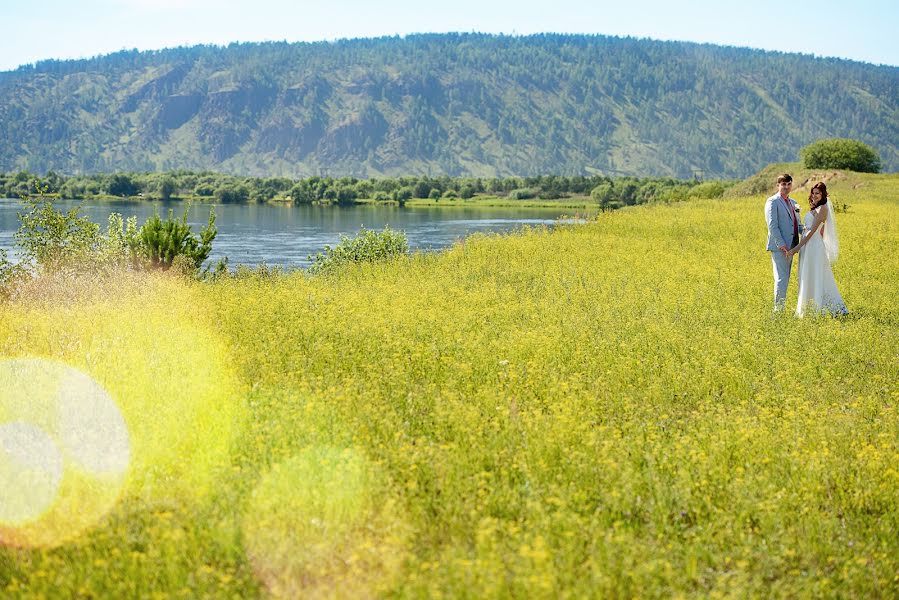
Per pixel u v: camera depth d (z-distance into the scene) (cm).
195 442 690
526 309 1360
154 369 925
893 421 784
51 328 1123
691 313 1330
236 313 1242
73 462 661
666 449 693
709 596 483
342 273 1864
